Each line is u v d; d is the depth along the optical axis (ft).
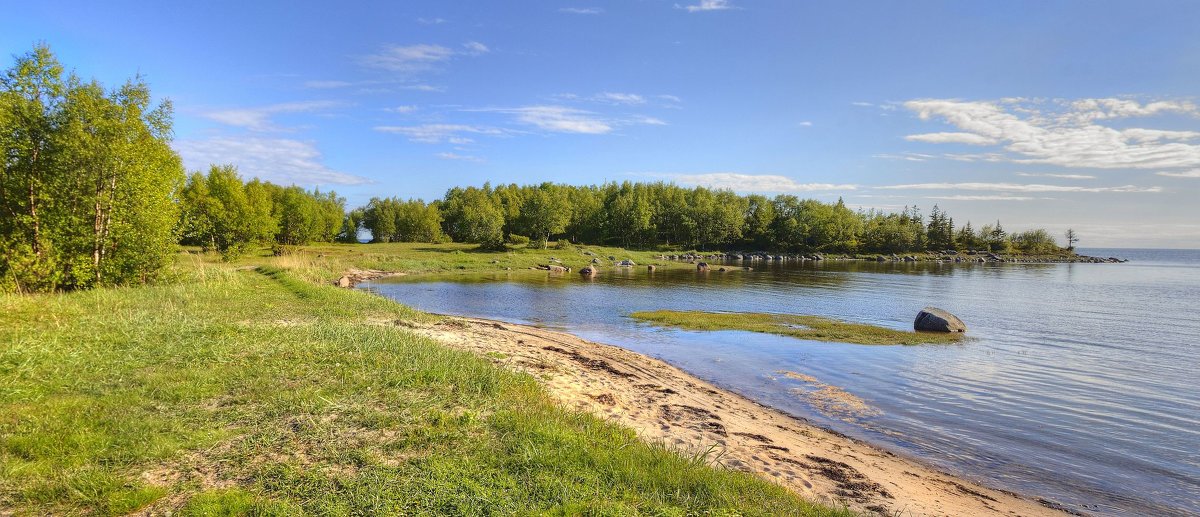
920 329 76.33
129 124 68.18
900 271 239.30
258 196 196.54
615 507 16.57
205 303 56.75
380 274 171.22
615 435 23.75
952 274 225.56
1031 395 42.96
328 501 16.19
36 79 62.90
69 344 32.73
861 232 406.82
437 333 49.67
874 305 105.81
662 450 22.66
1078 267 337.11
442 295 117.29
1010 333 74.18
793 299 114.52
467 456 19.61
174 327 38.63
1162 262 474.90
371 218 381.19
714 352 58.34
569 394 32.40
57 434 19.65
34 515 15.17
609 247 320.29
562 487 17.57
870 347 62.39
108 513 15.38
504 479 17.97
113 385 25.70
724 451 25.76
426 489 17.04
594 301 107.96
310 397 24.94
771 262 316.60
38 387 24.75
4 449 18.39
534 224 288.92
